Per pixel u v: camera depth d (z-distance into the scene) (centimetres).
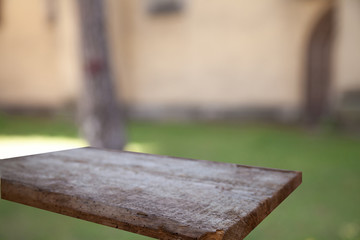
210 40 1080
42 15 1345
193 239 67
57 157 134
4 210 391
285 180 101
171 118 1157
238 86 1052
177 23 1123
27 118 1355
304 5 948
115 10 1198
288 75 984
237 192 91
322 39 950
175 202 84
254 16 1012
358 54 820
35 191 96
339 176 481
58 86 1338
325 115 933
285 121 995
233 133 879
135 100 1212
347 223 323
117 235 308
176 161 127
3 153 690
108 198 87
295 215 350
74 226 336
